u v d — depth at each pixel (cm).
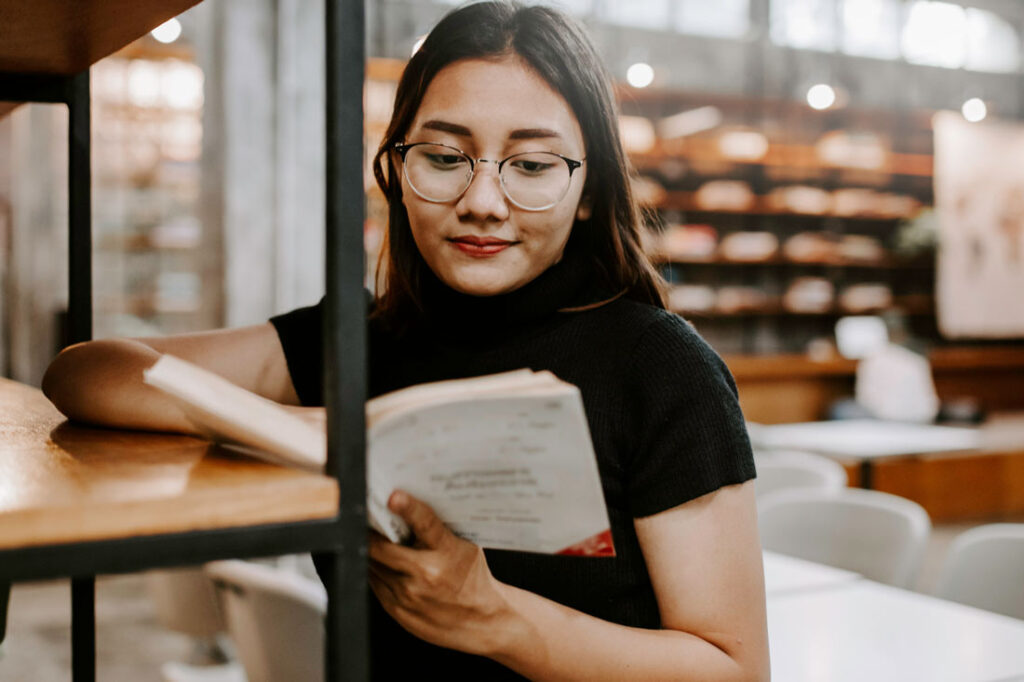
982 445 643
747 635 90
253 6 425
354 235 61
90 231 118
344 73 61
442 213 96
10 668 354
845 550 257
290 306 430
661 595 93
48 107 576
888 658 166
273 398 111
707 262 938
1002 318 988
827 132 982
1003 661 164
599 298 104
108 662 368
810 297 940
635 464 94
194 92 616
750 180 958
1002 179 979
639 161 908
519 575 96
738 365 736
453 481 68
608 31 887
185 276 613
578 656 83
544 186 94
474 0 99
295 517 59
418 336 110
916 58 982
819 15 952
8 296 577
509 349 101
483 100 92
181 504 56
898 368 709
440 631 79
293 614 190
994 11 1002
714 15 933
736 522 91
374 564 77
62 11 84
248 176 428
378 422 63
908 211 975
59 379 88
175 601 260
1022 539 209
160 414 80
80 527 53
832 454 480
